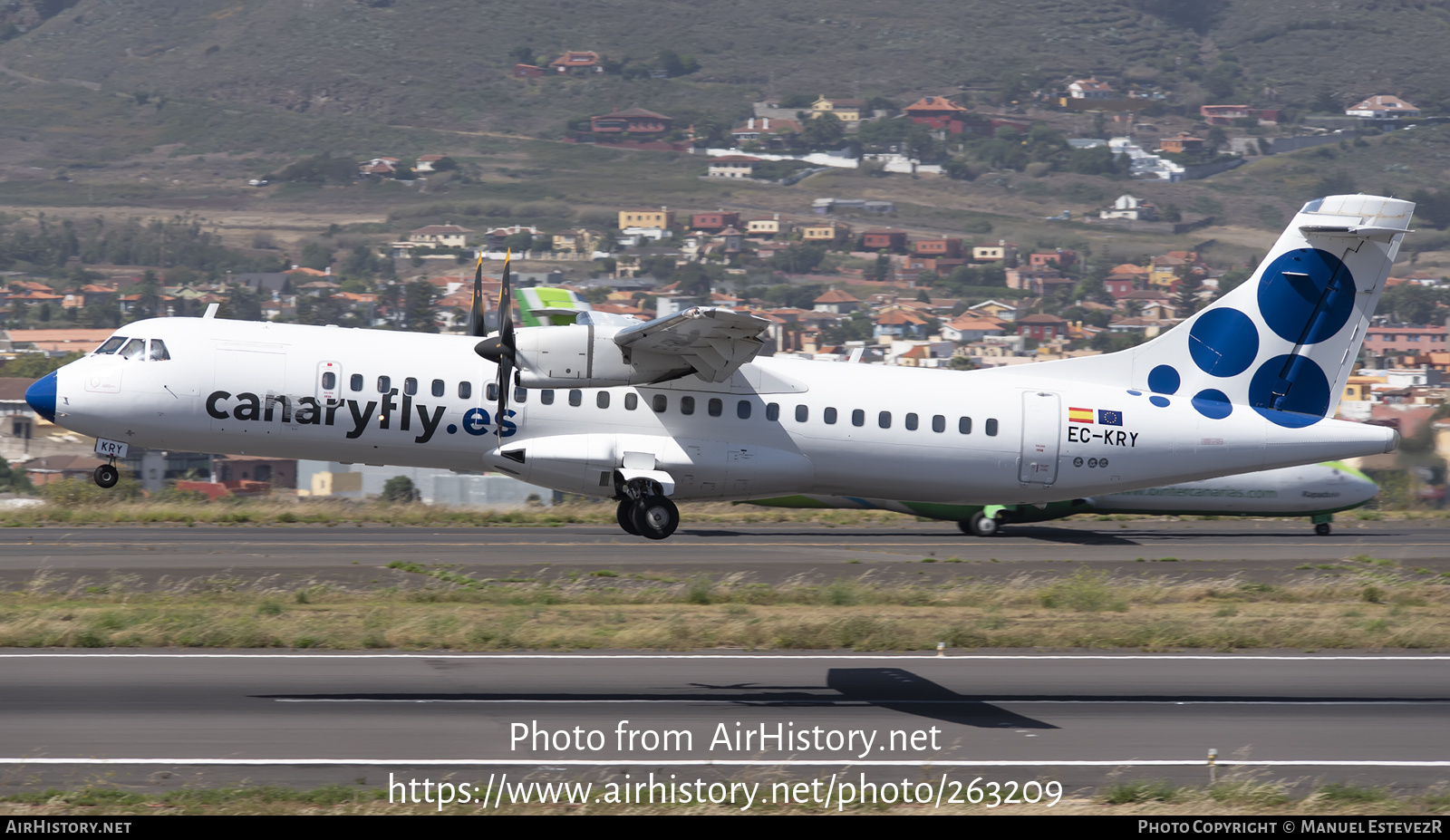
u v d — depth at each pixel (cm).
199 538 7175
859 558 6869
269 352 7175
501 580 5838
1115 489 8006
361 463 7450
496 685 3866
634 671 4091
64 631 4362
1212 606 5688
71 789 2855
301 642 4378
